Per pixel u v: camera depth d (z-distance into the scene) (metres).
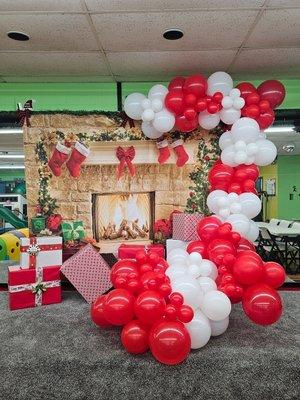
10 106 3.33
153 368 1.65
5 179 13.10
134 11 1.98
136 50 2.50
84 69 2.87
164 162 2.87
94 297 2.43
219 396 1.63
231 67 2.85
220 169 2.40
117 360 1.68
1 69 2.85
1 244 3.84
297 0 1.89
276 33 2.27
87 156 2.87
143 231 2.93
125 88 3.28
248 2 1.90
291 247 5.99
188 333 1.58
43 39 2.32
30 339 1.89
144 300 1.59
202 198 2.88
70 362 1.67
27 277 2.37
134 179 2.89
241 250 1.98
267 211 9.67
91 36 2.28
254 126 2.32
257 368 1.65
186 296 1.68
